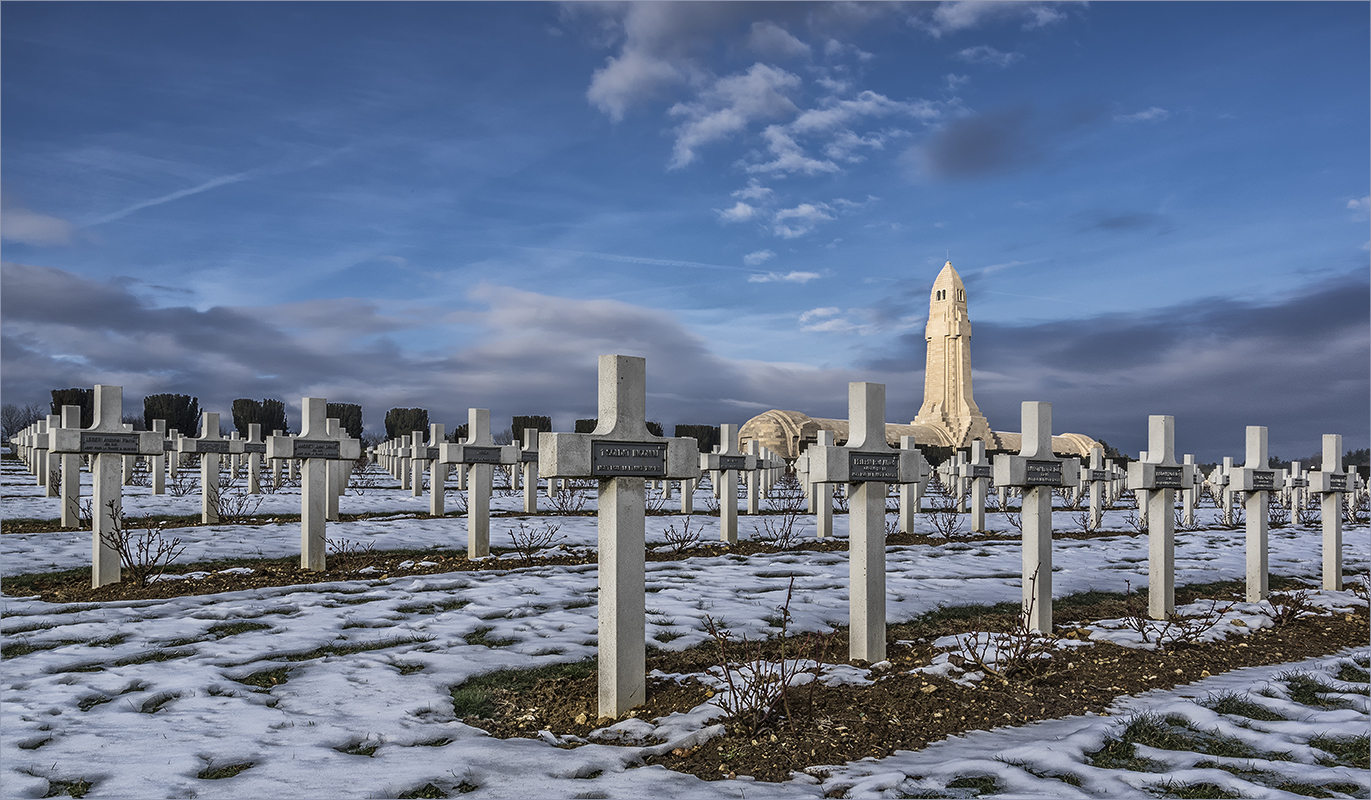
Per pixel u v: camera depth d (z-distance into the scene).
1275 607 10.49
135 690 6.59
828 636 8.62
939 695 6.71
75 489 16.17
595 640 8.20
